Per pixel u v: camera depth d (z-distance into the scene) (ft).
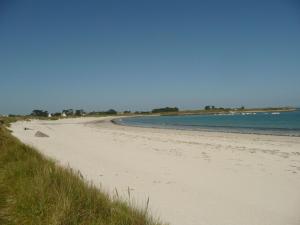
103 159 50.34
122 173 38.45
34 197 20.43
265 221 22.18
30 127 171.63
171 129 152.66
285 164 45.11
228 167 42.80
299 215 23.31
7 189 24.41
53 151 60.39
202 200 27.14
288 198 27.78
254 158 51.03
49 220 17.39
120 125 216.95
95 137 100.58
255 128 147.54
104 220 17.13
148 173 38.58
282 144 72.64
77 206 18.51
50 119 401.49
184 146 69.92
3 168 31.55
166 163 46.24
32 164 29.78
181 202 26.43
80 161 47.98
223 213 23.75
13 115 439.63
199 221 21.94
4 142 47.09
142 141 83.82
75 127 182.70
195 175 37.47
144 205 25.05
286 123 195.11
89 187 22.80
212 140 85.05
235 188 31.35
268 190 30.60
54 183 22.50
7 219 18.57
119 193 28.89
